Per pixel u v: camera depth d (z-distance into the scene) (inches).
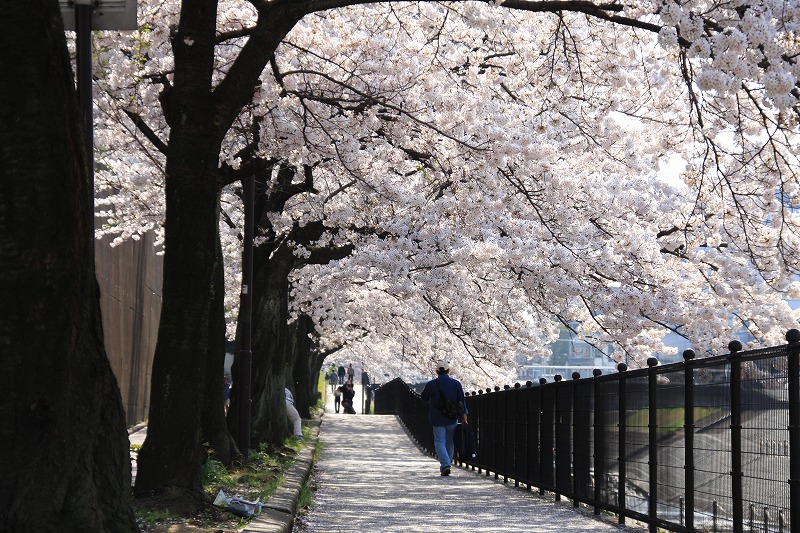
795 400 317.7
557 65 695.7
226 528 378.6
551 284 814.5
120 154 1034.1
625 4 535.8
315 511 525.0
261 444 848.3
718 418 385.4
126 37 658.2
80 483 236.1
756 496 346.9
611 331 840.3
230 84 420.8
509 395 791.7
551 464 653.9
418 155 749.9
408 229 841.5
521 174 727.1
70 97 236.4
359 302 1323.8
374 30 737.0
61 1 293.4
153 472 417.4
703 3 470.6
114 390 249.1
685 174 691.4
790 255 765.9
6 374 230.4
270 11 427.2
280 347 947.3
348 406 2652.6
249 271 750.5
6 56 229.1
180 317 421.4
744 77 417.1
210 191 421.4
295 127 697.6
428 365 1669.5
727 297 828.0
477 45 715.4
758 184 726.5
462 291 925.8
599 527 486.0
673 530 431.2
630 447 499.2
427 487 724.0
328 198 901.8
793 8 443.5
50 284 231.5
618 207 795.4
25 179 229.1
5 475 230.5
